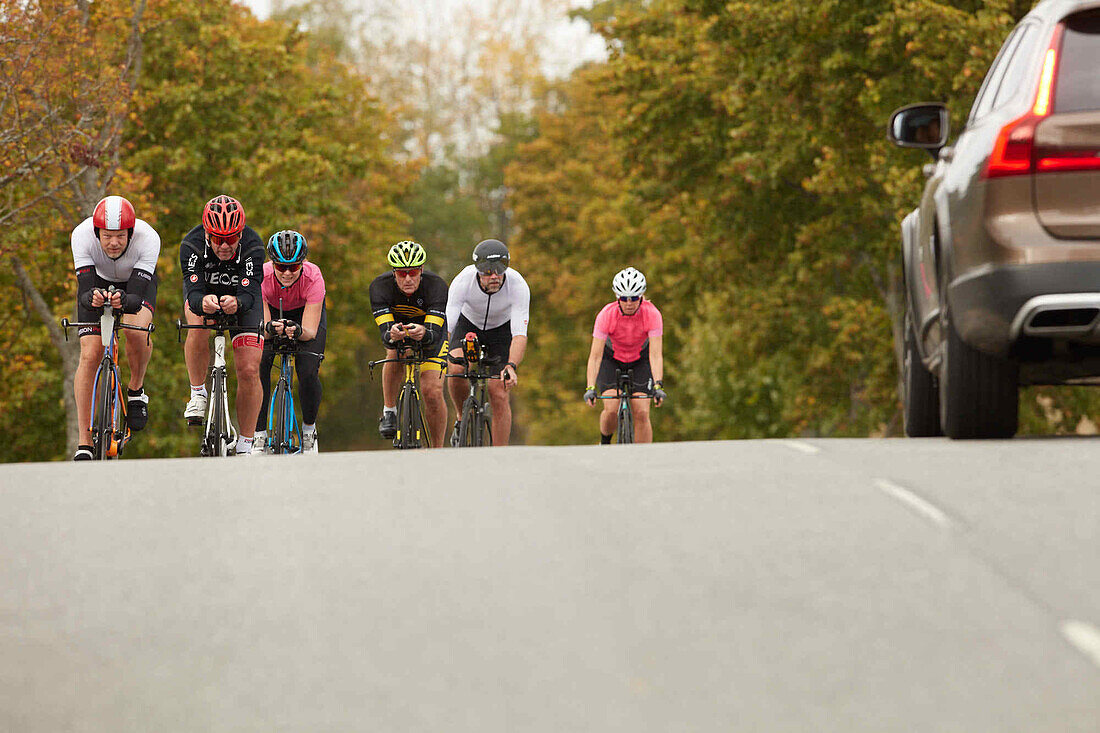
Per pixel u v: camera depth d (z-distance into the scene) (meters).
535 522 12.52
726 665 8.91
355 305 99.69
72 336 67.75
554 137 129.75
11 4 56.81
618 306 31.88
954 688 8.46
